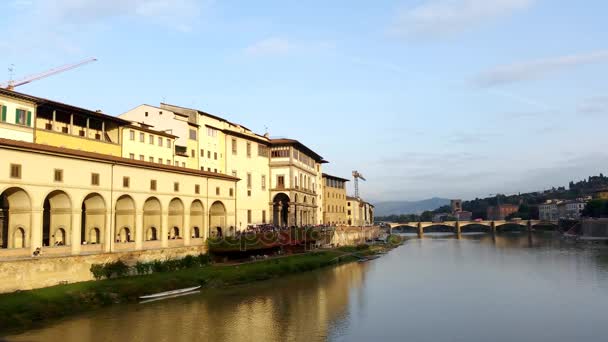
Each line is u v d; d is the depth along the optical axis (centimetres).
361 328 5100
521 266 10538
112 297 5734
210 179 8431
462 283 8175
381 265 10994
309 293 6988
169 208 7769
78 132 7088
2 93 5738
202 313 5531
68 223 5806
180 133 9188
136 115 9512
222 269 7744
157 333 4666
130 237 6781
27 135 6009
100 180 6219
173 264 7294
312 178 13662
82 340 4344
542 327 5219
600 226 19788
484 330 5088
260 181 11094
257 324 5156
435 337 4822
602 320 5481
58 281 5569
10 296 4925
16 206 5350
